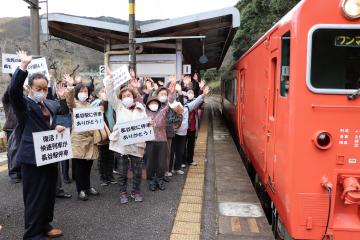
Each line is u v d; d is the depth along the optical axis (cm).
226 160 889
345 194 351
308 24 359
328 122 359
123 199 573
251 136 680
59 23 1126
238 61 1060
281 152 401
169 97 640
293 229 367
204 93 766
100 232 471
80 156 563
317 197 362
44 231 452
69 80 575
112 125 655
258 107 585
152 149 632
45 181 420
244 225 489
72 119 568
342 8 352
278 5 1398
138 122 554
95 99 713
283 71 412
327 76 361
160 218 518
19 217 518
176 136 735
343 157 358
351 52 360
